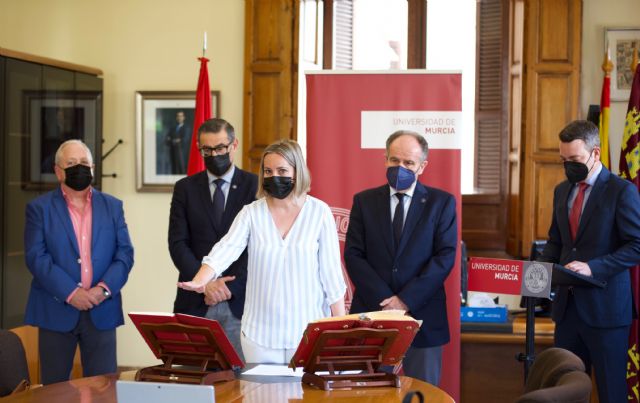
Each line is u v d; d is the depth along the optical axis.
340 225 4.93
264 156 3.47
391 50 7.42
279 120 7.05
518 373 5.44
